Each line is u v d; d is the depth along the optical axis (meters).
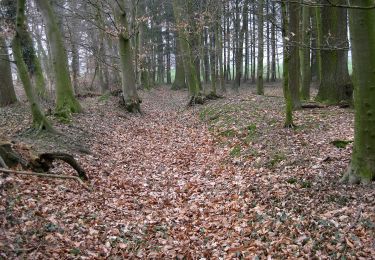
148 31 45.75
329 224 6.20
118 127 17.05
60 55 17.14
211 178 10.15
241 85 43.22
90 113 18.11
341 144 10.16
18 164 8.55
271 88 38.28
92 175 10.00
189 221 7.61
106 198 8.62
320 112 14.98
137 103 22.11
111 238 6.67
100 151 12.52
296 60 16.03
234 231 6.83
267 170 9.75
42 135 12.09
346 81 16.59
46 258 5.64
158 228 7.25
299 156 9.97
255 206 7.72
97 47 33.59
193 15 26.91
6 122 15.00
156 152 13.48
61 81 17.22
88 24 33.69
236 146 12.46
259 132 13.14
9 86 19.70
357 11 6.68
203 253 6.20
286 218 6.80
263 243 6.16
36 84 21.80
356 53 6.97
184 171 11.09
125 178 10.29
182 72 44.31
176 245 6.60
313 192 7.68
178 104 28.41
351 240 5.62
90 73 41.16
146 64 40.59
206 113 19.70
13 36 11.44
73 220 7.10
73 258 5.82
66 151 11.27
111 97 24.31
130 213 7.98
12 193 7.39
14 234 6.02
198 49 27.44
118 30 21.23
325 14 16.42
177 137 15.97
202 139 14.84
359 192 7.07
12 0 19.06
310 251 5.59
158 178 10.52
